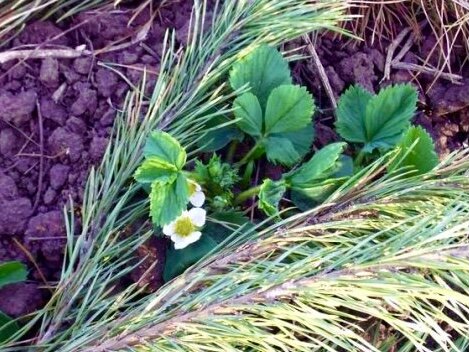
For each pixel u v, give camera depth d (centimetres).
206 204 36
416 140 32
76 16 38
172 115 36
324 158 33
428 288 26
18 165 35
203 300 28
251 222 35
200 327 27
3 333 32
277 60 37
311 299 27
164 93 36
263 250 31
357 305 27
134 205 35
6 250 34
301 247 31
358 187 33
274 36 38
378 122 37
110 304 32
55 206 35
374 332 34
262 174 39
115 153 35
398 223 29
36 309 34
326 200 33
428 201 32
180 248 34
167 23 39
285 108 36
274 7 38
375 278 26
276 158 36
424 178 33
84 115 37
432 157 34
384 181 33
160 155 32
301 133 38
